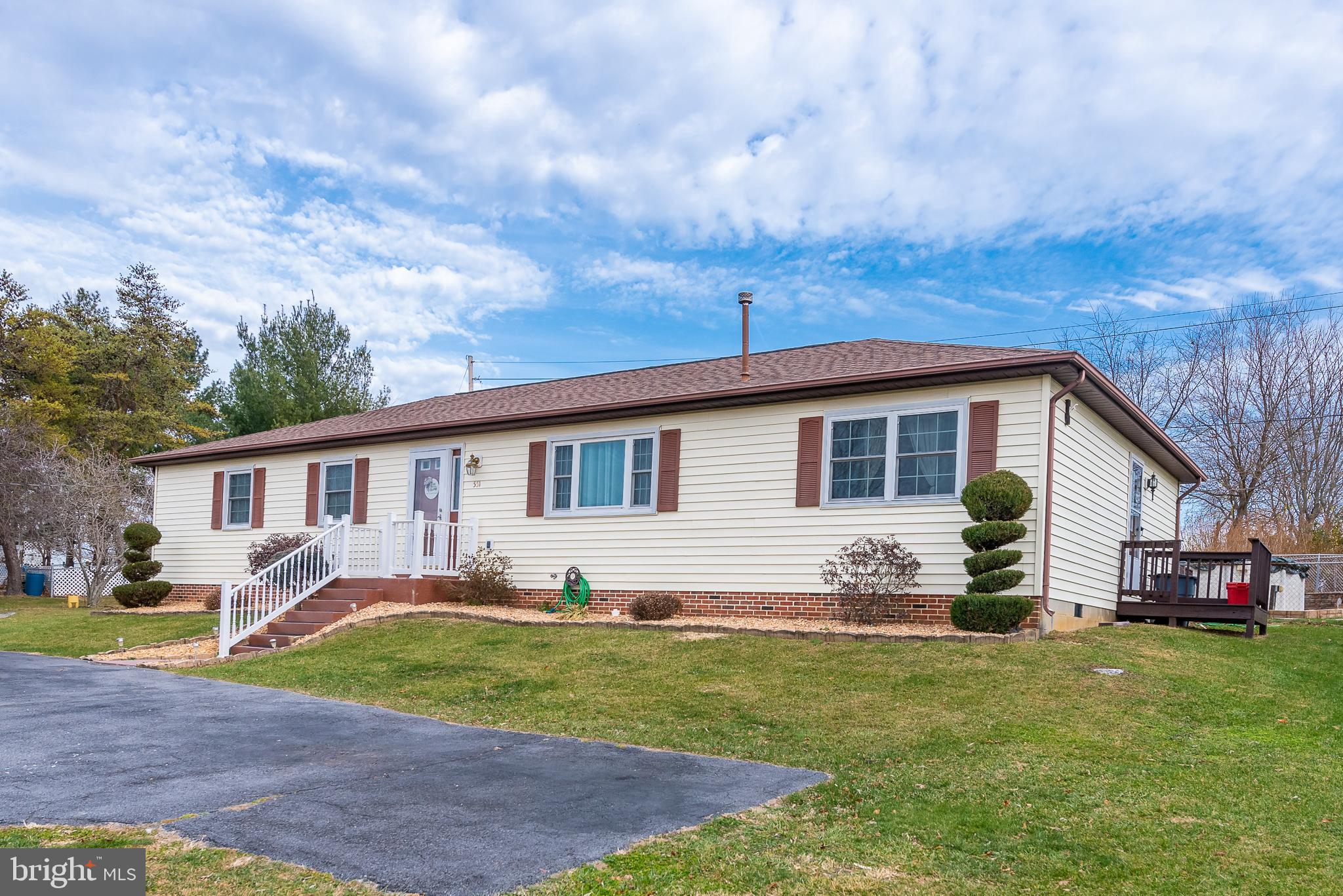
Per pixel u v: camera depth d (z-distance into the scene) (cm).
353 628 1423
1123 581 1502
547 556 1623
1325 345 3148
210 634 1580
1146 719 836
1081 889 474
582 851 525
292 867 502
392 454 1858
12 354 3181
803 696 932
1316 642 1370
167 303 3931
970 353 1334
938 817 585
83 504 2473
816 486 1354
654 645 1195
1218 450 3278
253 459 2086
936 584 1245
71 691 1080
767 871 496
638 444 1552
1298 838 543
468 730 863
